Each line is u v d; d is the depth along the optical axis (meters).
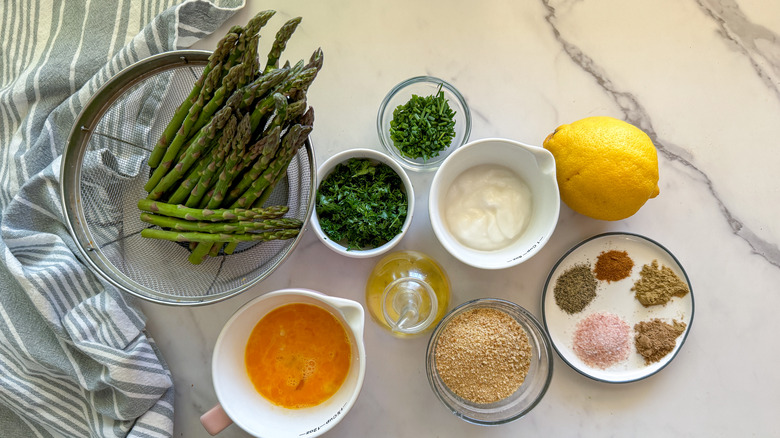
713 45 0.45
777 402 0.45
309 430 0.40
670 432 0.45
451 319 0.43
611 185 0.39
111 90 0.39
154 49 0.43
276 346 0.43
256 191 0.37
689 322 0.43
